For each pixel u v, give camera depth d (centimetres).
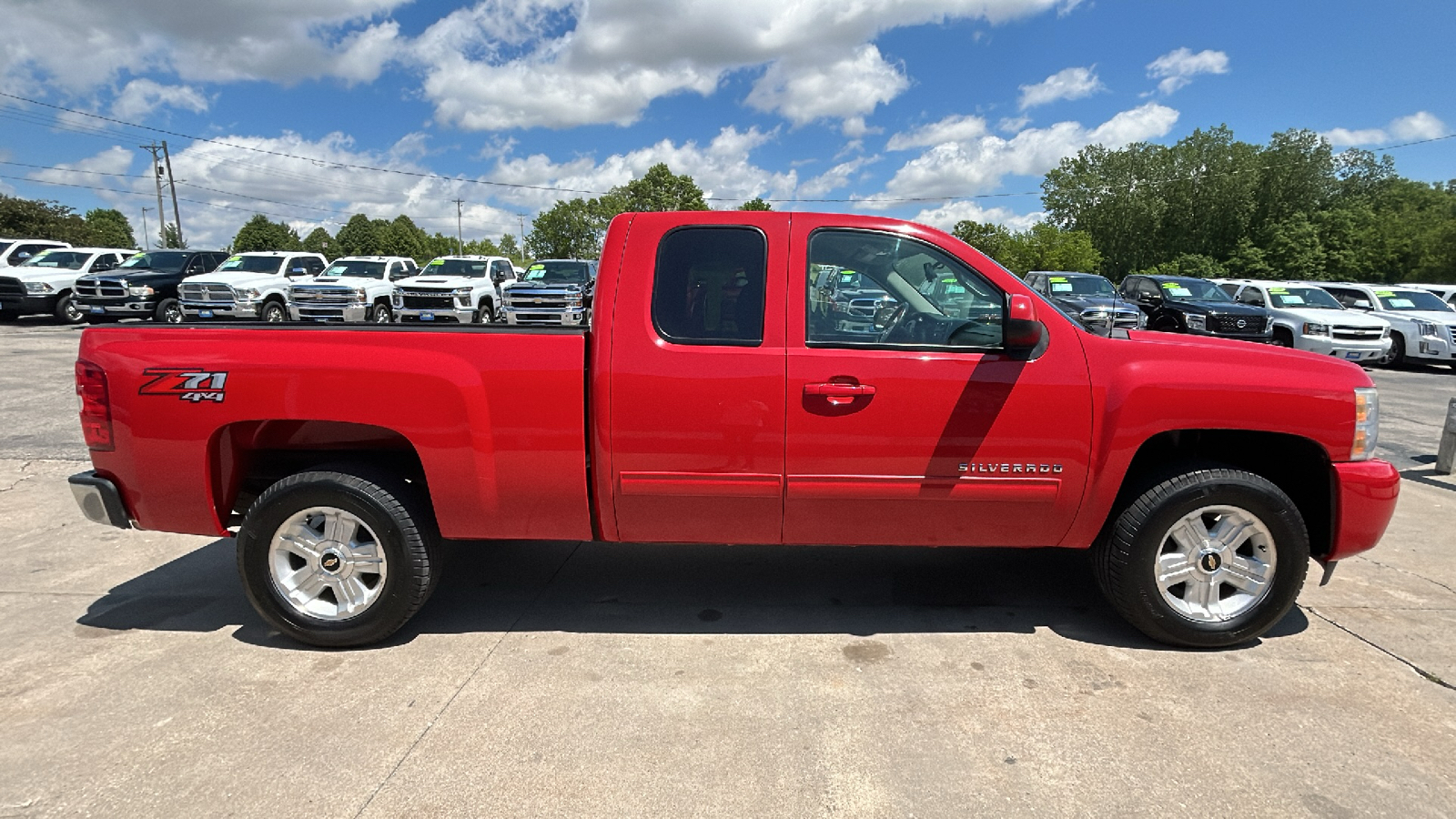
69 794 244
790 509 334
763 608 388
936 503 331
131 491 341
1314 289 1723
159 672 322
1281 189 6006
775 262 326
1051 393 321
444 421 325
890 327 330
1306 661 333
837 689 310
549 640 353
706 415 321
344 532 338
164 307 1750
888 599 399
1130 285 1788
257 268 1795
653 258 327
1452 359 1606
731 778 254
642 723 286
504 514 338
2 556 455
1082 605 392
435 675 321
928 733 280
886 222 334
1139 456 360
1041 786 250
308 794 245
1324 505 345
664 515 338
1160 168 6419
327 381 325
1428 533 506
